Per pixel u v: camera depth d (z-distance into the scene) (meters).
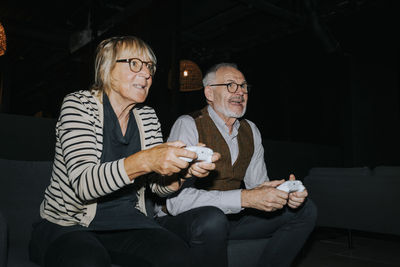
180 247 0.97
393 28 5.73
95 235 1.04
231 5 5.52
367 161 6.29
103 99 1.08
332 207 2.71
